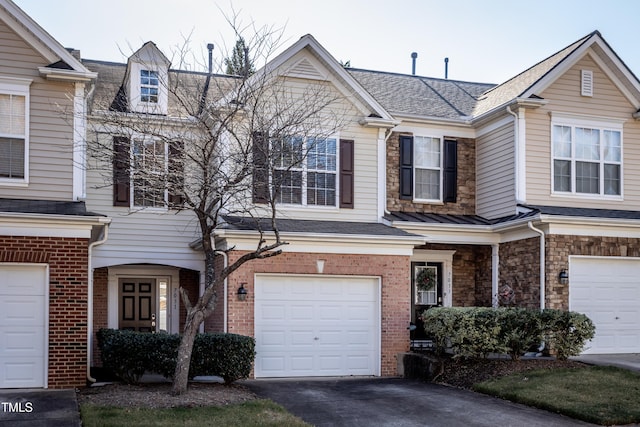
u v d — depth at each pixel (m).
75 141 14.58
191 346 12.16
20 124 14.36
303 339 15.44
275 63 16.70
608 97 18.95
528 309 15.06
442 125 19.78
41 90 14.53
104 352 13.12
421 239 16.11
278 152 13.08
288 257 15.32
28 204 13.66
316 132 15.98
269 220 16.38
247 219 16.17
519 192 17.89
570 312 14.87
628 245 17.12
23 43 14.46
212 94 17.94
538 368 14.18
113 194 16.84
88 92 15.10
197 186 15.23
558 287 16.44
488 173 19.44
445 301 19.38
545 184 18.20
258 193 15.57
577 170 18.56
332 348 15.60
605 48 18.48
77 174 14.59
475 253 19.78
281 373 15.18
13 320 12.80
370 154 17.94
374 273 15.93
